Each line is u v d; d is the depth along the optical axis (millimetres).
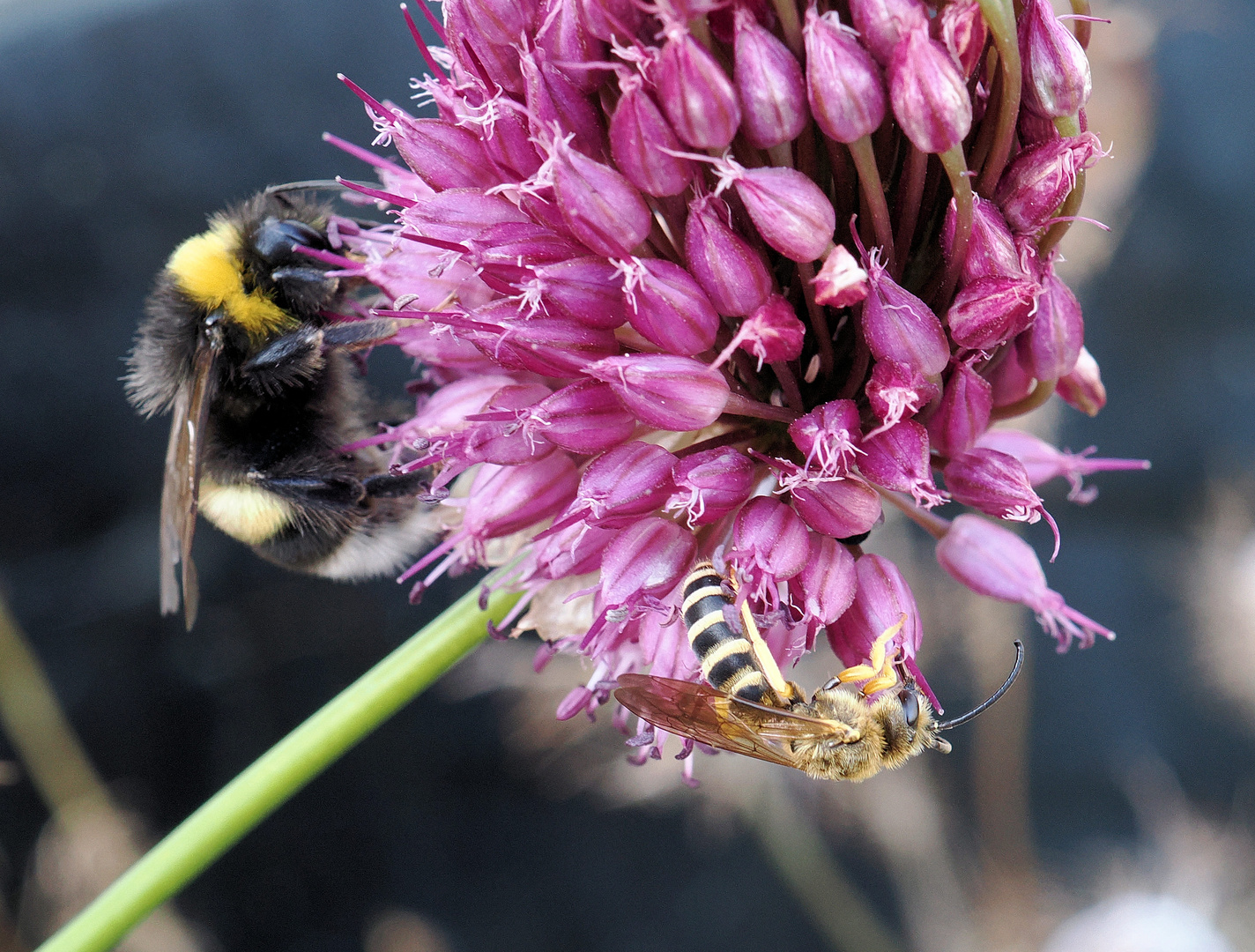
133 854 237
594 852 246
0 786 245
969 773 242
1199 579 257
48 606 251
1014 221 121
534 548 130
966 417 123
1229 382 262
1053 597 131
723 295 121
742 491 124
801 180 119
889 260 121
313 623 254
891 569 126
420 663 137
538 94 121
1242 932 240
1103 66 173
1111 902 243
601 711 209
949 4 118
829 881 222
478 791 249
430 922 250
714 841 242
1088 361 133
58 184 243
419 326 134
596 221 121
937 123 117
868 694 126
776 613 125
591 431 124
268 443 145
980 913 240
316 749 137
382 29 243
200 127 244
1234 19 259
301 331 139
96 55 240
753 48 118
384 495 145
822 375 126
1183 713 253
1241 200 257
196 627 252
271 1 241
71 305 247
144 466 255
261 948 251
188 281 141
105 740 251
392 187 135
